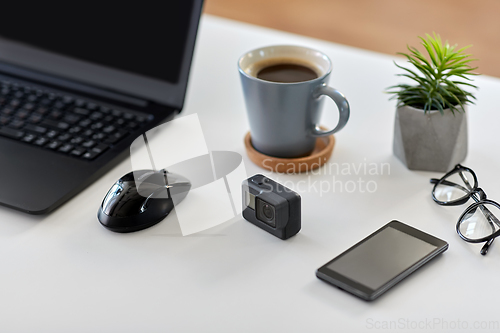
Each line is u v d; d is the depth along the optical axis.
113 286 1.00
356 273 0.99
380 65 1.39
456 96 1.12
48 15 1.30
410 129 1.12
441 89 1.10
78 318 0.97
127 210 1.06
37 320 0.97
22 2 1.30
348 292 0.99
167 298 0.99
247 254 1.04
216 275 1.01
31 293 1.00
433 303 0.98
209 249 1.04
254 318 0.97
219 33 1.52
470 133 1.21
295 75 1.14
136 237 1.06
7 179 1.12
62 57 1.30
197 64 1.42
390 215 1.08
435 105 1.11
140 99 1.25
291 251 1.04
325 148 1.17
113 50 1.27
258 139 1.16
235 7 3.71
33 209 1.07
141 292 1.00
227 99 1.31
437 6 3.66
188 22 1.22
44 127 1.20
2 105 1.24
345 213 1.09
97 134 1.19
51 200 1.09
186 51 1.22
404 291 0.99
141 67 1.25
